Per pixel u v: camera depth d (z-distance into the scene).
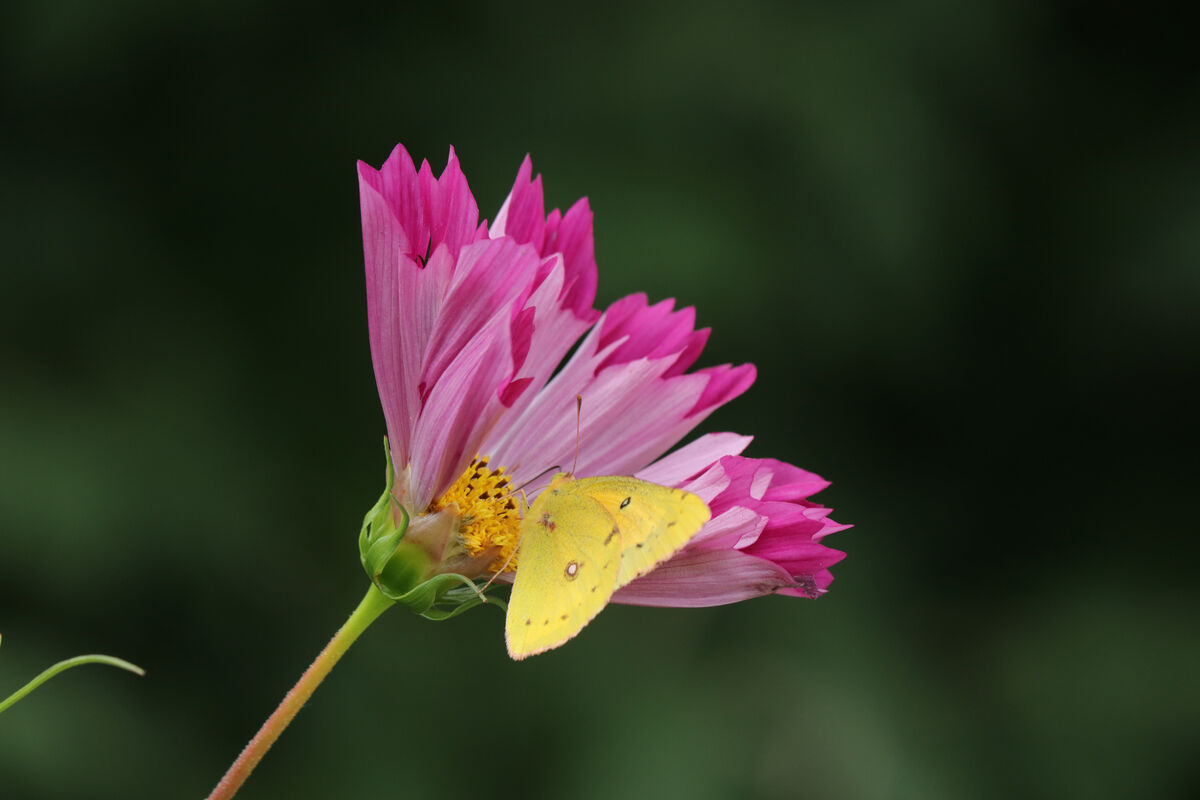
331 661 0.57
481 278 0.57
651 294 1.02
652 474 0.60
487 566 0.58
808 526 0.58
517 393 0.58
